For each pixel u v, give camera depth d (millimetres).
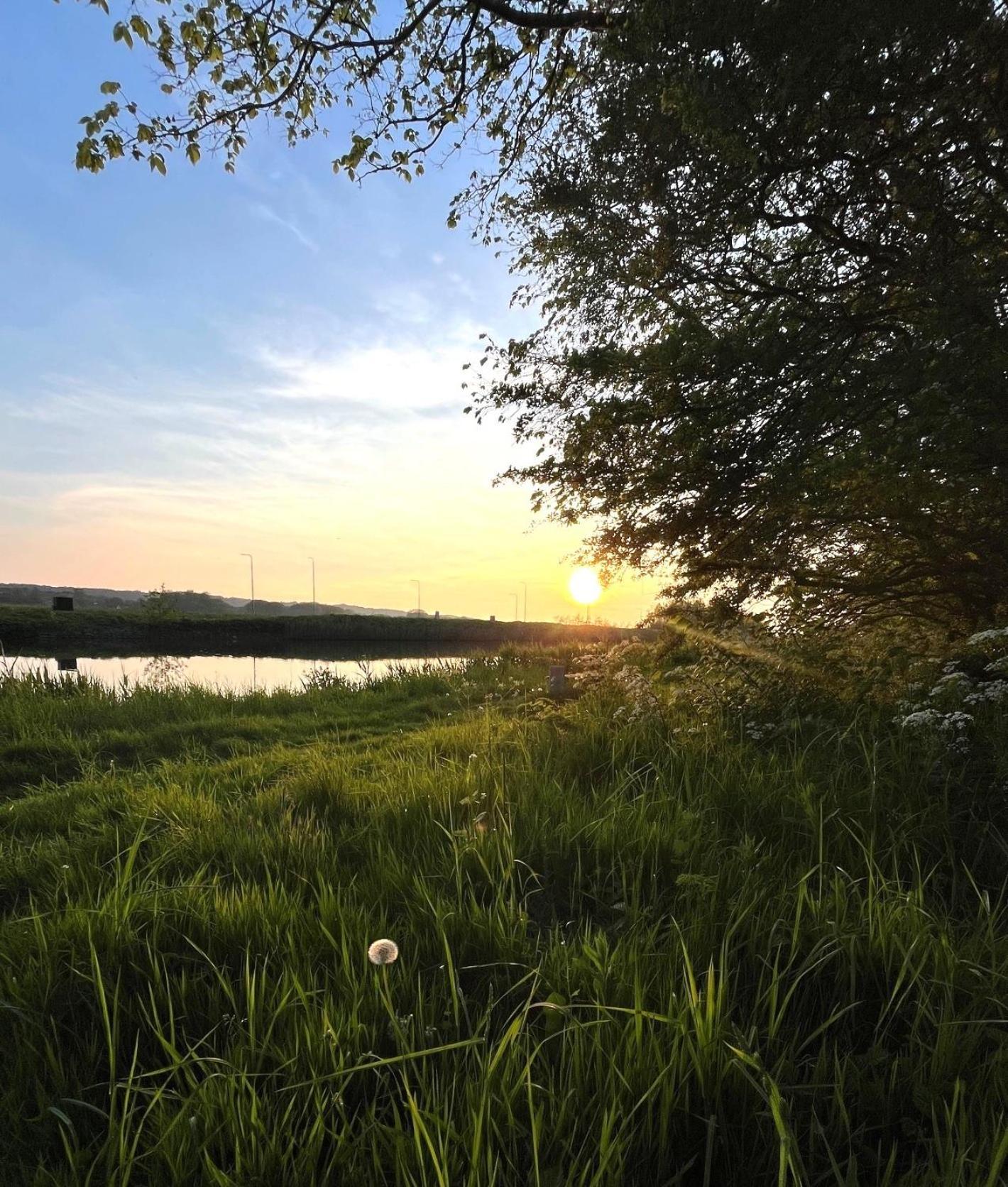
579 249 5715
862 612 6125
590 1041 1806
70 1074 1872
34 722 7980
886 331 4629
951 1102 1664
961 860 2943
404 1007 2062
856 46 3832
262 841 3355
